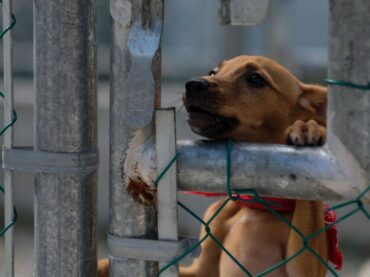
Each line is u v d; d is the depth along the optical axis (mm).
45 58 2650
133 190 2545
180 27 14836
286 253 3939
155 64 2492
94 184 2730
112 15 2504
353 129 2268
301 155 2359
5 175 2820
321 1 15164
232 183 2430
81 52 2646
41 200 2699
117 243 2562
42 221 2701
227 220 4395
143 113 2471
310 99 4840
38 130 2686
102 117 11414
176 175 2475
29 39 15484
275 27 11891
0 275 8617
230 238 4250
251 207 4066
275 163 2373
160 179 2480
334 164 2309
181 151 2479
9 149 2754
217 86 4238
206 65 14203
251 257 4020
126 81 2500
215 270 4438
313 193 2354
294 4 14531
